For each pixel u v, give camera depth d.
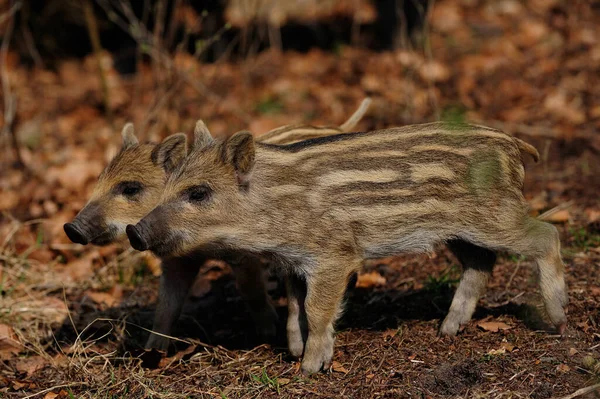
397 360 8.73
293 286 9.08
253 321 10.43
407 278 11.32
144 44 17.03
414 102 18.25
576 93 18.45
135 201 9.73
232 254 8.99
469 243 9.21
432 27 22.73
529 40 21.86
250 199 8.62
